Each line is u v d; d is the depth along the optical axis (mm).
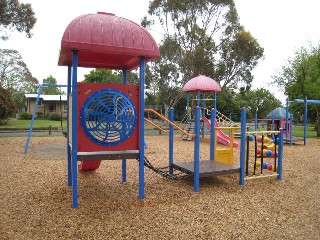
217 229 3949
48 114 41250
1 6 17906
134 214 4383
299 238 3768
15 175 6887
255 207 4844
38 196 5215
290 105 24016
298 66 23422
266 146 7719
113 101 4875
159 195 5391
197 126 5703
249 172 7621
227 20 28188
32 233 3711
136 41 4734
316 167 8711
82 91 4754
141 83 5035
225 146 14031
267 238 3744
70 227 3898
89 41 4422
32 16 19547
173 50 27312
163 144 14047
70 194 5359
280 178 6895
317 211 4750
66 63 6016
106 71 42594
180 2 26531
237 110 39625
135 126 5113
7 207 4625
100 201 4973
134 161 8805
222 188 5977
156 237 3672
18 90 48812
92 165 7070
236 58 28109
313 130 29969
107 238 3615
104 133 4949
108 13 5020
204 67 26812
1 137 16203
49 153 10562
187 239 3650
